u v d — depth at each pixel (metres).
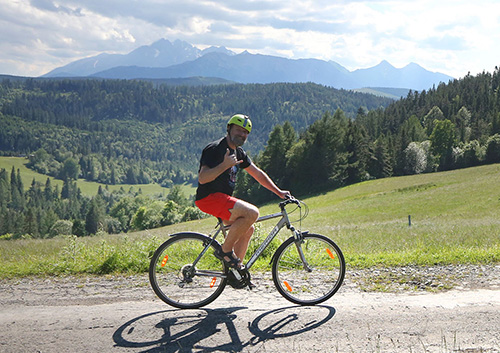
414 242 10.23
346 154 78.06
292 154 78.00
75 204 175.25
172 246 4.53
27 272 6.34
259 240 7.30
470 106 146.12
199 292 4.50
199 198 4.32
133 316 4.18
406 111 149.12
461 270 5.98
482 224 17.11
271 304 4.54
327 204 53.69
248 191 78.25
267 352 3.38
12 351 3.43
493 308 4.21
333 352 3.35
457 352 3.32
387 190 56.56
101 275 6.23
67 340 3.62
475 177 55.75
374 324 3.87
